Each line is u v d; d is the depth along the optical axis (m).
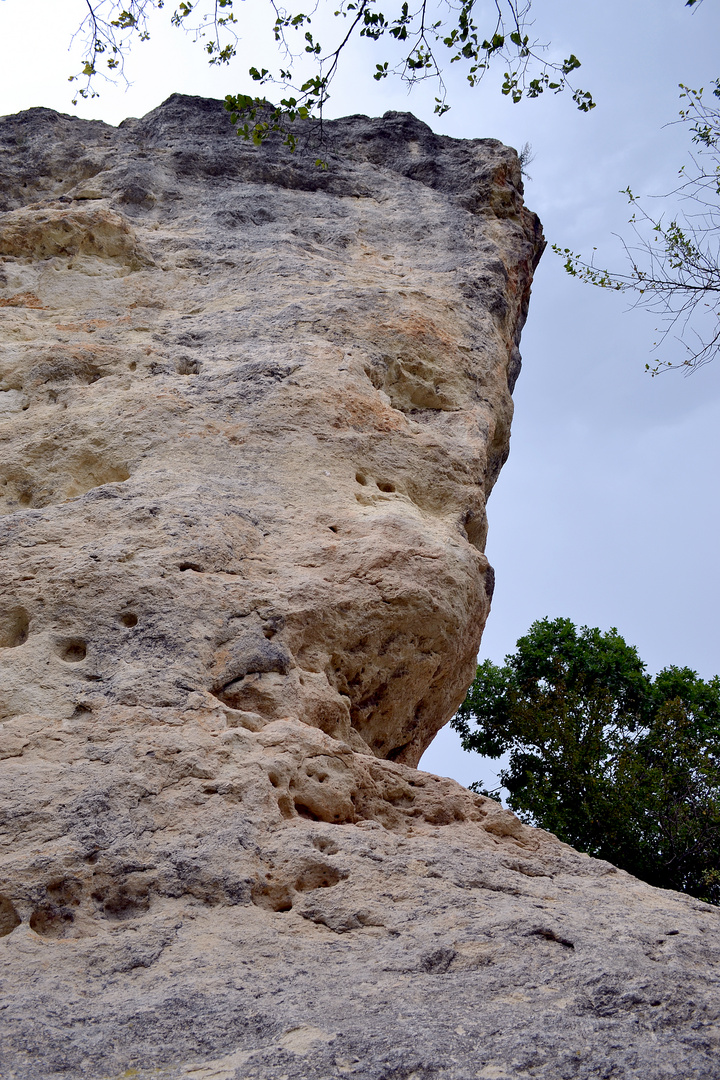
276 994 3.10
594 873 4.61
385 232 10.10
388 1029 2.86
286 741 4.70
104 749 4.45
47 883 3.78
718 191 7.51
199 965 3.32
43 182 10.31
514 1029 2.87
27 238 8.85
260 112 10.95
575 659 14.08
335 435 7.05
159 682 4.88
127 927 3.63
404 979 3.23
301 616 5.55
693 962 3.43
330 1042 2.79
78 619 5.26
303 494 6.55
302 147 10.92
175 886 3.84
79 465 6.80
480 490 7.56
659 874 12.22
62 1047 2.78
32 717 4.70
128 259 8.93
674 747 12.89
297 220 9.95
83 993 3.20
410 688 6.22
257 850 4.04
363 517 6.46
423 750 7.04
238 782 4.35
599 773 12.87
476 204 10.73
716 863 12.08
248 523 6.14
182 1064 2.75
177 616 5.25
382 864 4.07
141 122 11.23
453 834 4.73
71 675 4.99
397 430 7.43
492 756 13.80
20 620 5.39
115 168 10.21
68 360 7.62
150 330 8.18
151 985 3.21
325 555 6.04
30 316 8.30
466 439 7.82
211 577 5.57
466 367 8.49
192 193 10.18
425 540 6.39
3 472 6.84
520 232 10.77
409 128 11.55
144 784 4.27
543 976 3.24
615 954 3.37
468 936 3.53
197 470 6.55
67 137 10.77
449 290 9.25
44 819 4.05
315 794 4.60
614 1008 3.02
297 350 7.71
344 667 5.81
